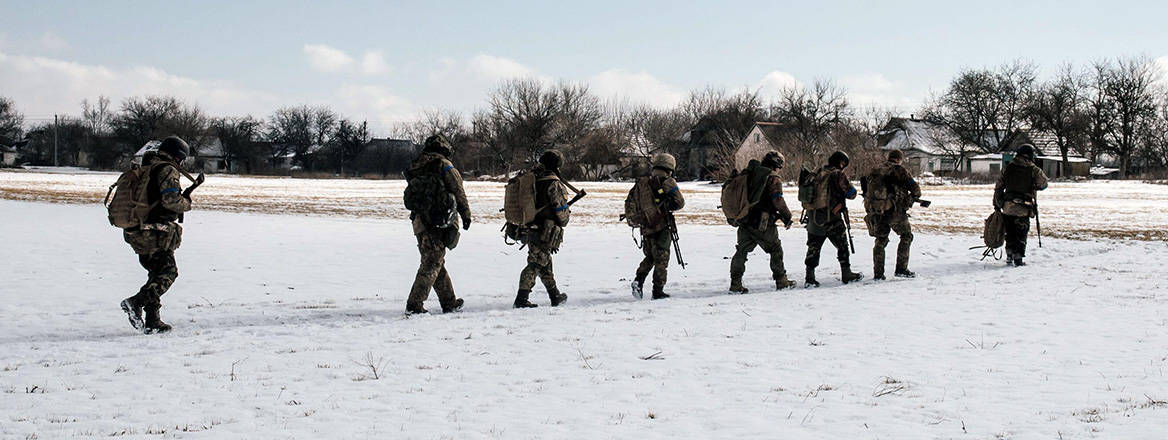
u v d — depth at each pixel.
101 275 10.52
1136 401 4.28
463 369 5.27
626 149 93.81
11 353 5.89
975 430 3.84
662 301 8.44
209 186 51.28
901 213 10.12
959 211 26.22
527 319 7.22
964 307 7.57
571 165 89.44
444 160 7.77
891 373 5.03
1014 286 9.03
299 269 11.48
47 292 9.10
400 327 6.86
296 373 5.17
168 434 3.91
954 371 5.06
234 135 115.19
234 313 7.89
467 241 15.38
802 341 6.07
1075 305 7.62
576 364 5.39
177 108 114.69
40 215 21.56
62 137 125.50
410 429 3.97
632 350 5.80
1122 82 85.94
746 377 4.98
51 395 4.64
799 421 4.05
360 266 11.90
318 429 3.98
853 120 87.81
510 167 90.81
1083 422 3.93
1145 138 86.69
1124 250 13.59
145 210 6.89
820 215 9.73
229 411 4.30
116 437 3.86
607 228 18.97
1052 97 88.12
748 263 12.20
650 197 8.77
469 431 3.93
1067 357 5.41
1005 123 90.25
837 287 9.53
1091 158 91.50
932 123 92.81
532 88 89.94
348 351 5.85
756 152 68.38
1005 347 5.76
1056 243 14.99
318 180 73.00
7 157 124.69
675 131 98.75
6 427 4.02
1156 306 7.51
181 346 6.09
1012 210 11.41
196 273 10.91
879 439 3.74
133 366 5.39
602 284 10.13
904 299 8.12
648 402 4.45
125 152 114.19
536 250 8.18
